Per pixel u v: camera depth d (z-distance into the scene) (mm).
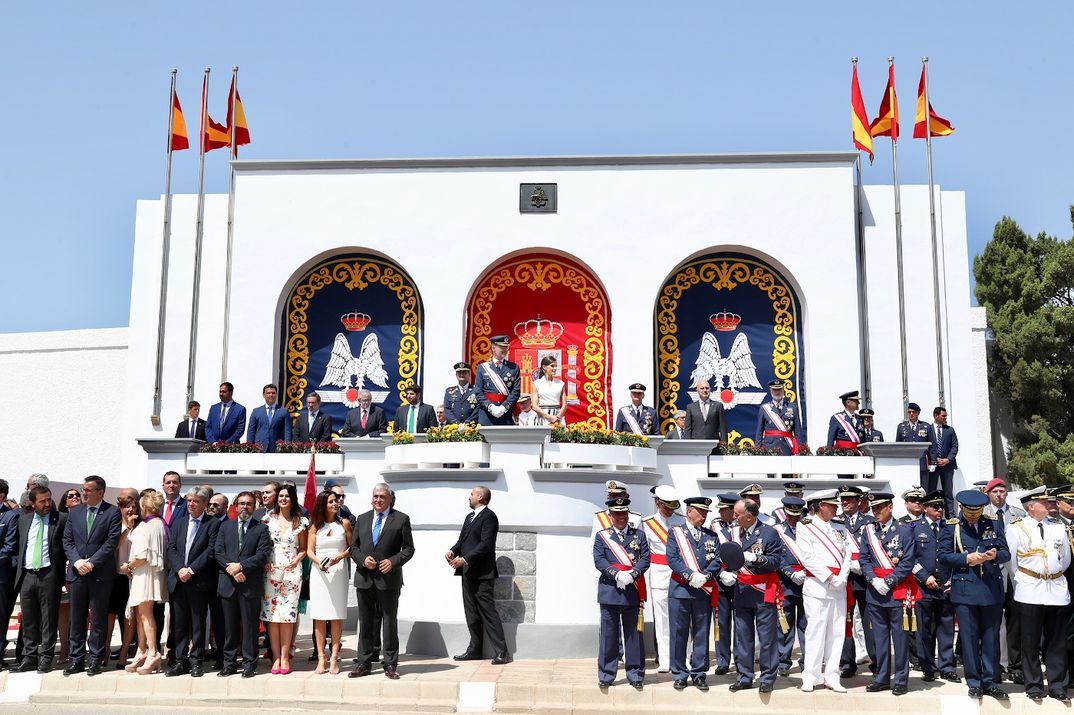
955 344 20562
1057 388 24406
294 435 19438
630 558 12266
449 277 20656
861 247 20844
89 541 12984
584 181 20781
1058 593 12070
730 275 20938
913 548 12320
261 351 20641
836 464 16750
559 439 14734
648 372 20250
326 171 21062
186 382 20969
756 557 12203
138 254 21656
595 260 20562
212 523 13086
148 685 12523
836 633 12273
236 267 20859
